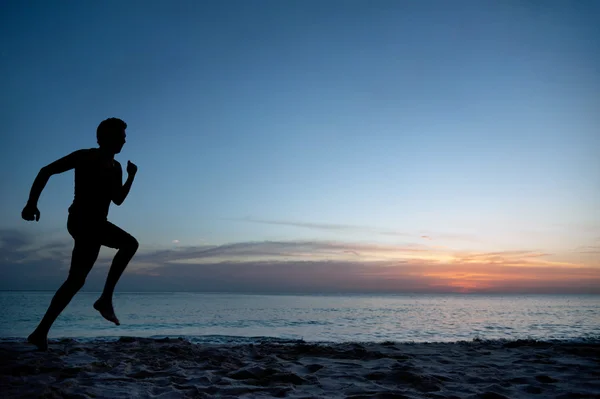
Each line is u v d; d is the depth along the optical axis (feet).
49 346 13.66
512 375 11.10
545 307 154.30
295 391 8.52
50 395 7.30
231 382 9.34
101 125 10.09
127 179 10.64
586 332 43.50
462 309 121.90
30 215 9.33
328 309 111.75
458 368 12.17
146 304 139.03
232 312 89.61
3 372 9.23
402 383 9.75
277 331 43.32
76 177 9.90
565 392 9.06
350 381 9.75
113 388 8.20
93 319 59.52
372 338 35.63
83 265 10.04
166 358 12.63
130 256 10.34
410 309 117.80
